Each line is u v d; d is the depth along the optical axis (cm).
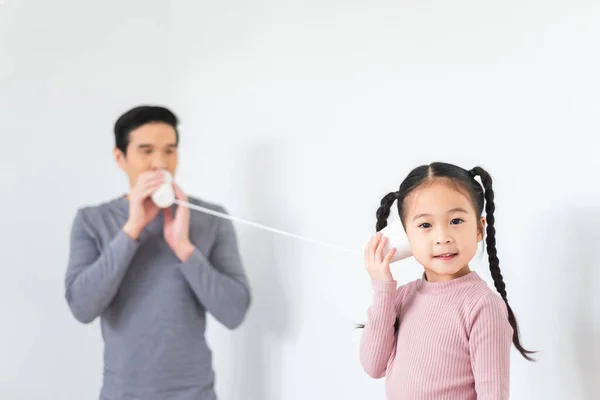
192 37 178
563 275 111
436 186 99
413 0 133
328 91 148
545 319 114
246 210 164
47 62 163
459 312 96
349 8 144
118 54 174
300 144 153
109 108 173
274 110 159
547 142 114
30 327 160
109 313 141
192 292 144
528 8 116
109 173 173
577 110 110
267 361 160
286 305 156
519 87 117
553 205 113
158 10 181
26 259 160
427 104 131
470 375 96
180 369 140
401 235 105
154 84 180
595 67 108
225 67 170
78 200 168
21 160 159
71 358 167
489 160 121
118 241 134
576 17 110
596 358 107
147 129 143
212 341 174
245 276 153
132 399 138
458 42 126
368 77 140
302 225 152
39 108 162
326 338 148
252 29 163
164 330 139
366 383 140
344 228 144
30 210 160
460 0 126
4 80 157
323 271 148
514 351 119
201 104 176
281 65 157
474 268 124
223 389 170
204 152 175
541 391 115
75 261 141
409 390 98
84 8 169
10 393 157
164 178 138
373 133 139
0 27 156
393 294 105
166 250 143
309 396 151
